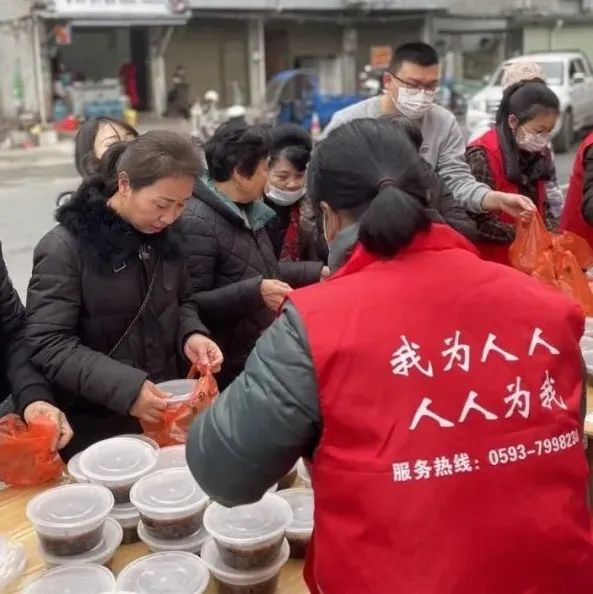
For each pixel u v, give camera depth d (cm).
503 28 2228
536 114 306
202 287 258
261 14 1814
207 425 123
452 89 1870
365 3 1917
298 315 120
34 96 1563
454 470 116
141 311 213
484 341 121
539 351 123
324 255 300
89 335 211
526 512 117
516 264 279
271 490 171
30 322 203
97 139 261
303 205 302
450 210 301
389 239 122
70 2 1544
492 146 319
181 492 164
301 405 117
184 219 254
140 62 1819
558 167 1232
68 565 151
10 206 974
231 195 257
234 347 266
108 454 181
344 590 117
